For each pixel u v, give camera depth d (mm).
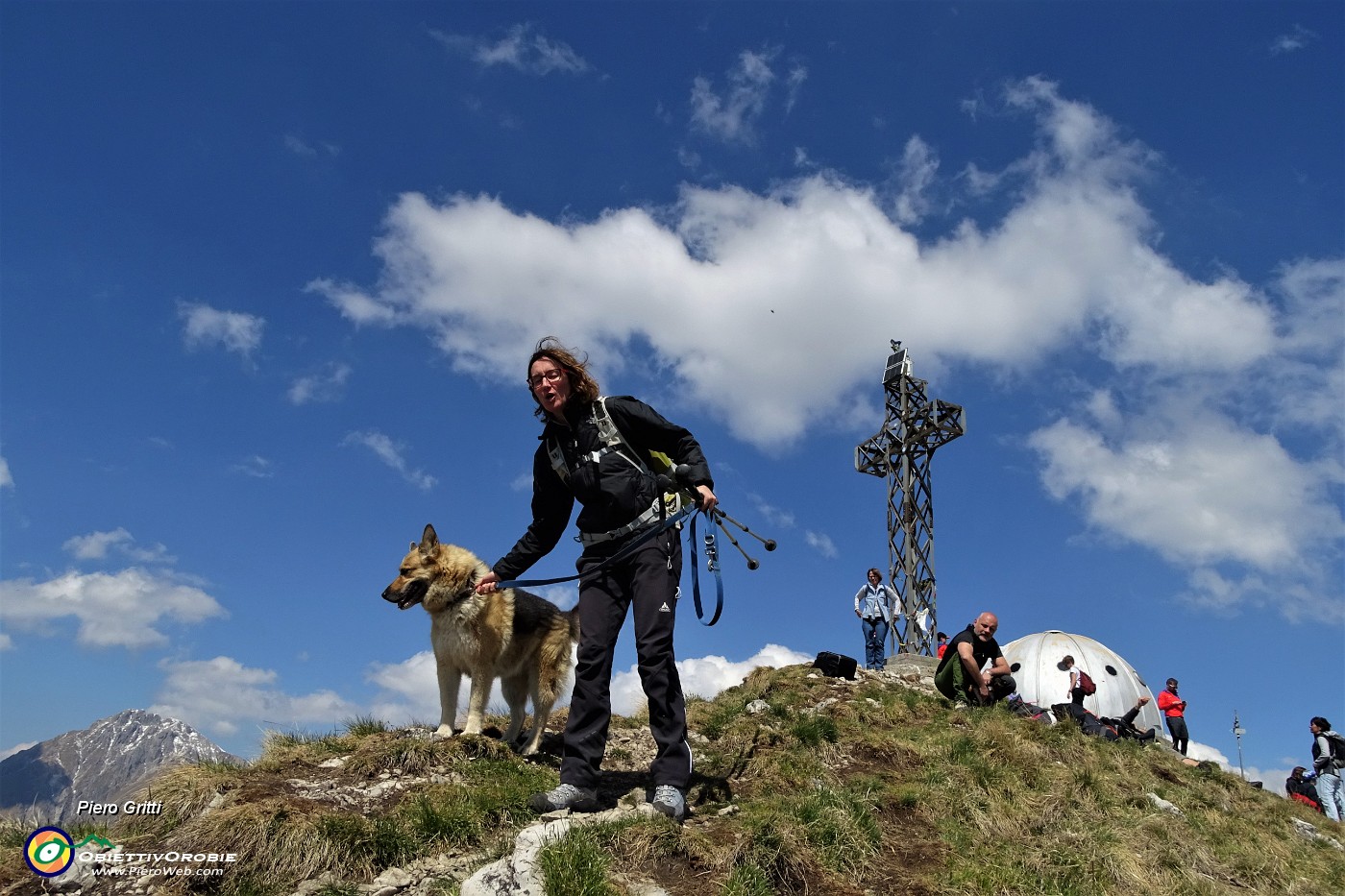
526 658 7414
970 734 9391
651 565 5637
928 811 6863
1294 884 7809
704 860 5043
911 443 22000
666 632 5590
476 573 7133
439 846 5328
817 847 5590
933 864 5969
